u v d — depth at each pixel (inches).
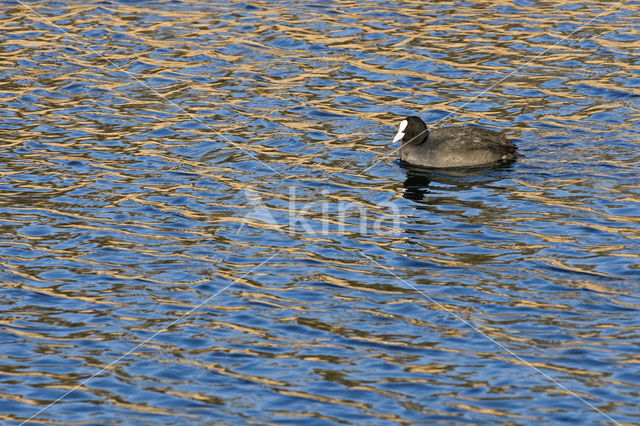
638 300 577.9
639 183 748.0
